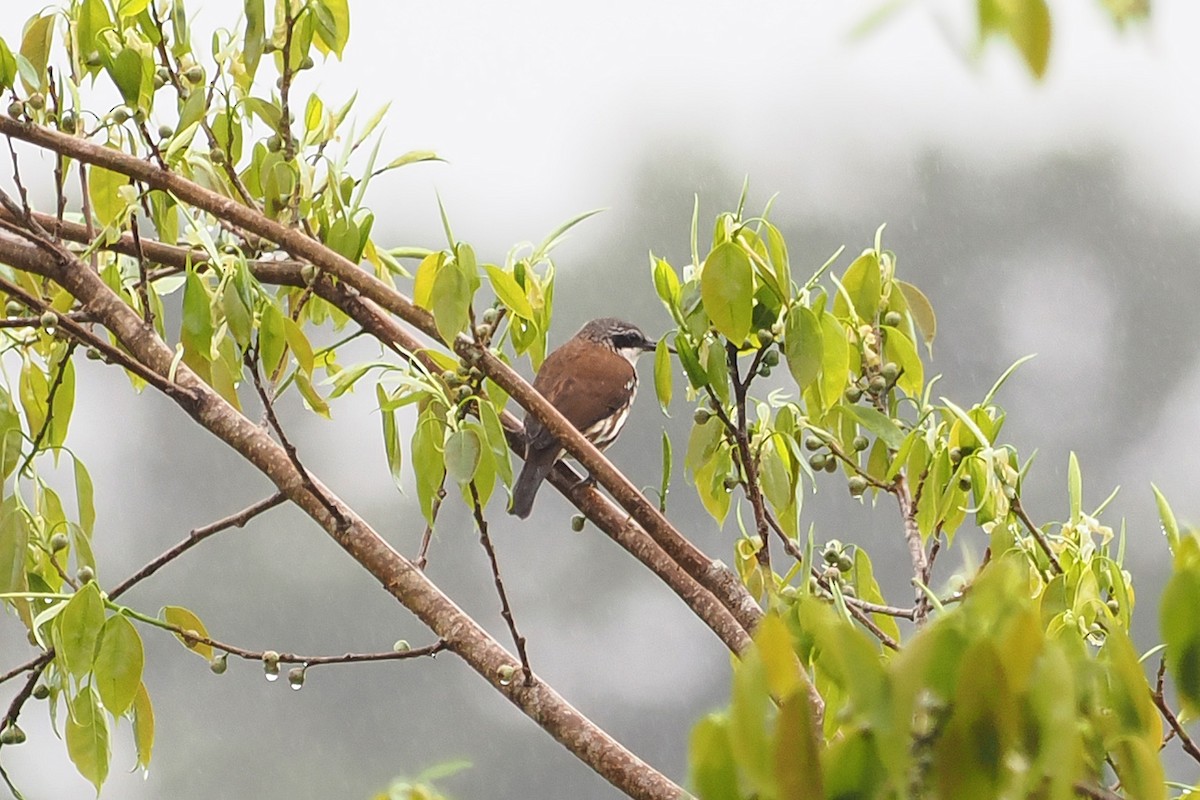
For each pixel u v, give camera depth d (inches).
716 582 300.7
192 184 320.2
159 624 289.1
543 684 279.3
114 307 320.5
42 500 339.3
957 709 143.7
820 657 155.1
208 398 308.7
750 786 149.1
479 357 306.0
